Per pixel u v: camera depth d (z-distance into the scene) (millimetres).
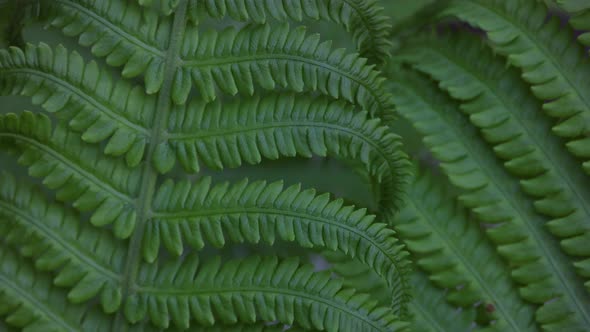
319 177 549
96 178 445
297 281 443
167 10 450
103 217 444
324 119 449
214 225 445
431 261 479
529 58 472
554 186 473
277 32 448
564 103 469
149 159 449
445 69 483
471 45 483
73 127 441
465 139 482
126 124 447
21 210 438
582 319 470
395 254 443
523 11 474
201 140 450
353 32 457
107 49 447
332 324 441
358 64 448
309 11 451
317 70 448
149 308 445
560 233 472
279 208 443
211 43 451
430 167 491
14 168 522
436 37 489
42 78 439
